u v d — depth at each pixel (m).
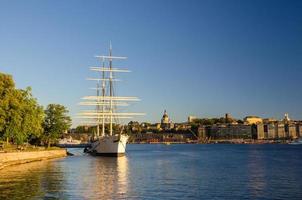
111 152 164.50
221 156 199.00
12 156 113.75
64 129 175.75
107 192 67.12
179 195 65.31
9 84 118.12
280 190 71.69
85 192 66.44
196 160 161.12
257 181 84.31
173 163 140.12
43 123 172.50
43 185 72.94
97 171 102.38
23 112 123.00
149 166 123.38
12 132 115.50
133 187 73.31
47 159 147.75
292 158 175.75
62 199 59.62
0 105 111.88
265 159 168.38
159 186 75.06
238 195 66.12
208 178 89.44
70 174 92.56
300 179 88.38
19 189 67.44
